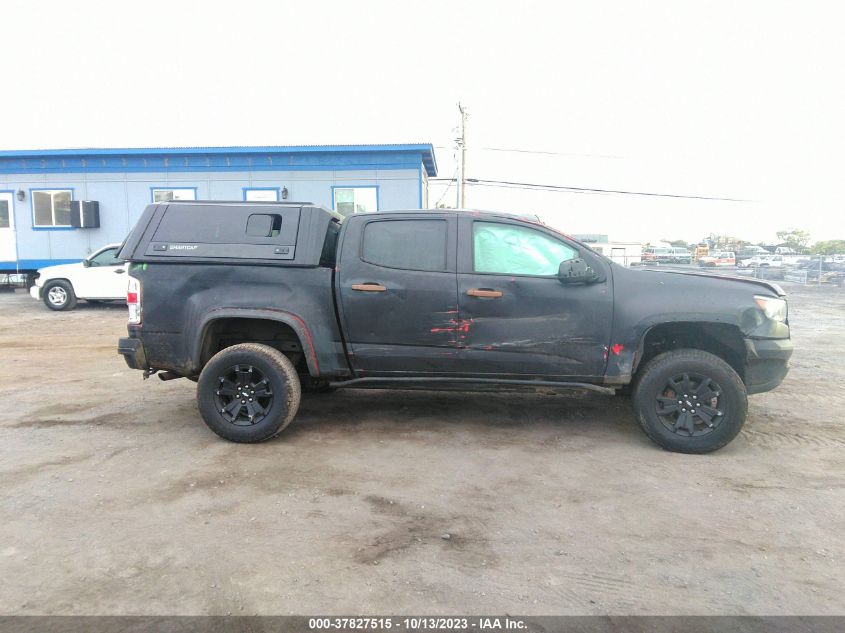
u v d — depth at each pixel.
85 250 20.17
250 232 4.97
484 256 4.87
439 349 4.85
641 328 4.67
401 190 20.03
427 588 2.86
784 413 5.89
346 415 5.71
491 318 4.78
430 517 3.60
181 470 4.33
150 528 3.44
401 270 4.86
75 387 6.90
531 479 4.19
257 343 5.15
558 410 5.90
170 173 20.09
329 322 4.91
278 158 20.03
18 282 21.67
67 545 3.24
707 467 4.42
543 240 4.86
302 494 3.92
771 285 4.95
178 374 5.23
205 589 2.84
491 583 2.91
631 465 4.46
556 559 3.13
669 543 3.30
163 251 4.93
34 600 2.74
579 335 4.73
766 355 4.66
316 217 4.99
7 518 3.55
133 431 5.24
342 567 3.04
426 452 4.72
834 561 3.12
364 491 3.98
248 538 3.33
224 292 4.88
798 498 3.88
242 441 4.88
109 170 20.05
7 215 20.17
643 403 4.71
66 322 12.57
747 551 3.22
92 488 4.00
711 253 48.06
